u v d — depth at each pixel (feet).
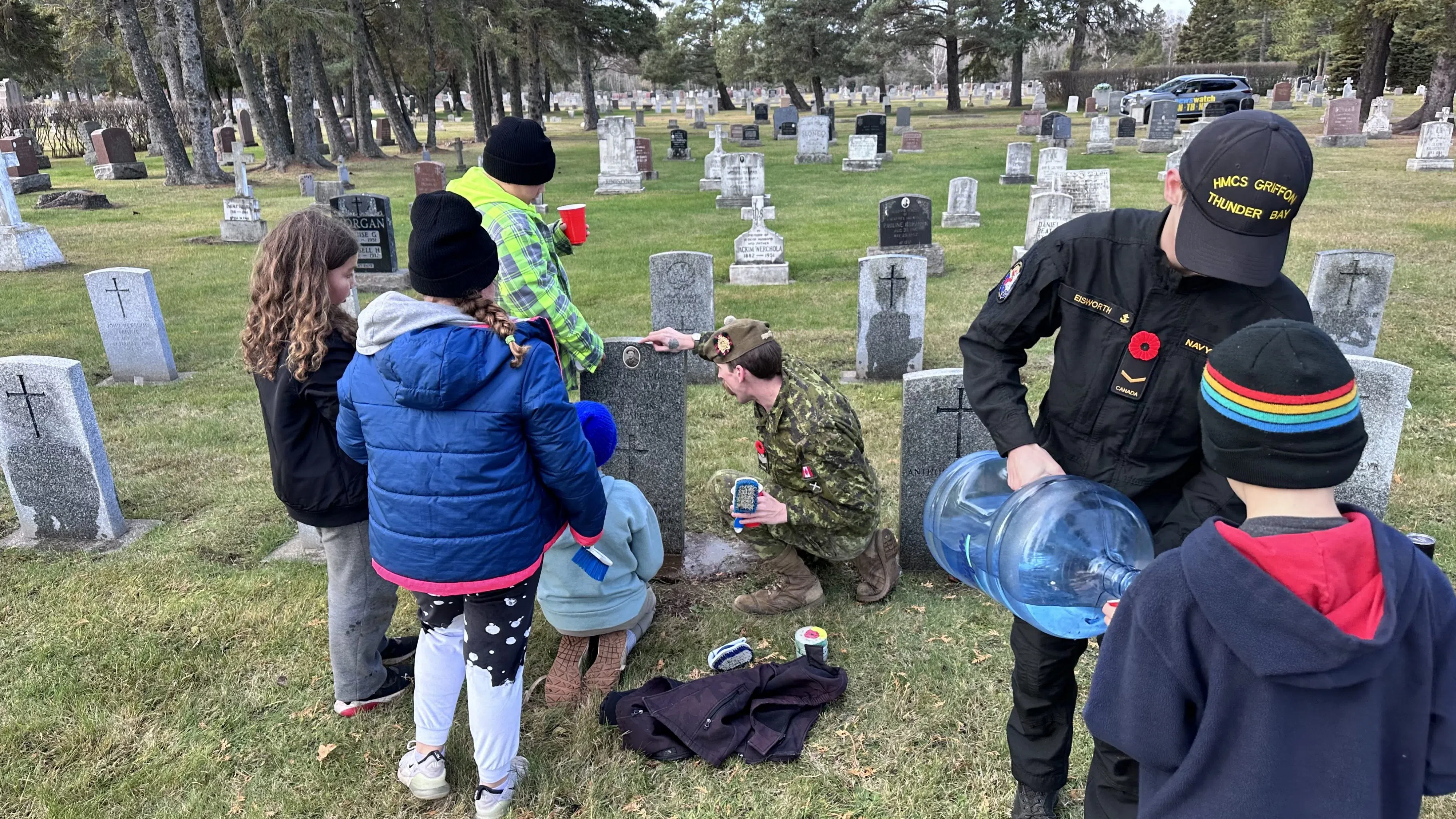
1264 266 5.62
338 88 145.07
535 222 11.31
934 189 60.49
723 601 12.99
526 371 7.66
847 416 11.36
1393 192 49.42
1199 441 6.79
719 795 9.24
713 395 22.48
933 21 143.54
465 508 7.77
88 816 9.24
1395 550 4.23
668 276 24.17
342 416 8.35
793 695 10.43
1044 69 286.87
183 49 71.05
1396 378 12.83
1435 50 76.64
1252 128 5.52
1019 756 8.32
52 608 13.19
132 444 20.08
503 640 8.43
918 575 13.46
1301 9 87.97
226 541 15.39
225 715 10.73
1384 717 4.25
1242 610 4.23
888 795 9.19
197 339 29.27
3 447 14.90
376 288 37.60
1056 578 6.72
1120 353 6.70
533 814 9.05
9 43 119.55
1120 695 4.84
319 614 12.92
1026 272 7.02
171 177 72.84
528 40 124.26
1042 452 6.87
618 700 10.27
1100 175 40.06
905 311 22.79
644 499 11.18
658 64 187.11
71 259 42.80
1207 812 4.63
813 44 143.33
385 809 9.27
